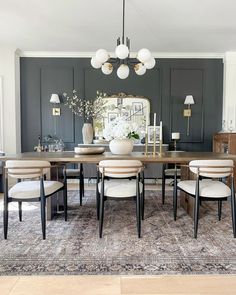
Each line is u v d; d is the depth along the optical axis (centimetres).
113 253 223
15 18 379
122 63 338
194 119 566
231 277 188
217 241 249
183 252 225
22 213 334
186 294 169
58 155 300
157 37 459
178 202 381
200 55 556
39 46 515
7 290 173
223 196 258
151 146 513
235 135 456
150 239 252
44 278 187
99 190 282
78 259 213
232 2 331
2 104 525
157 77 561
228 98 549
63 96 563
